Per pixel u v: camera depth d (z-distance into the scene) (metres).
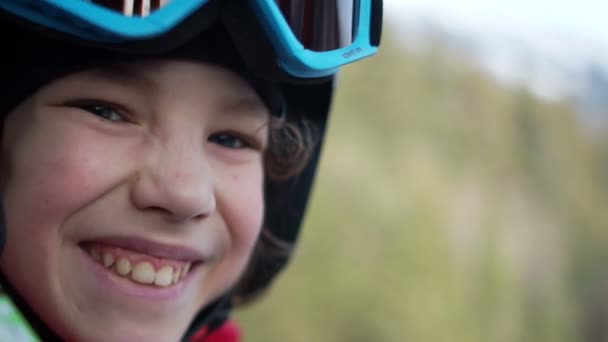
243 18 0.76
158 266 0.80
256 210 0.89
